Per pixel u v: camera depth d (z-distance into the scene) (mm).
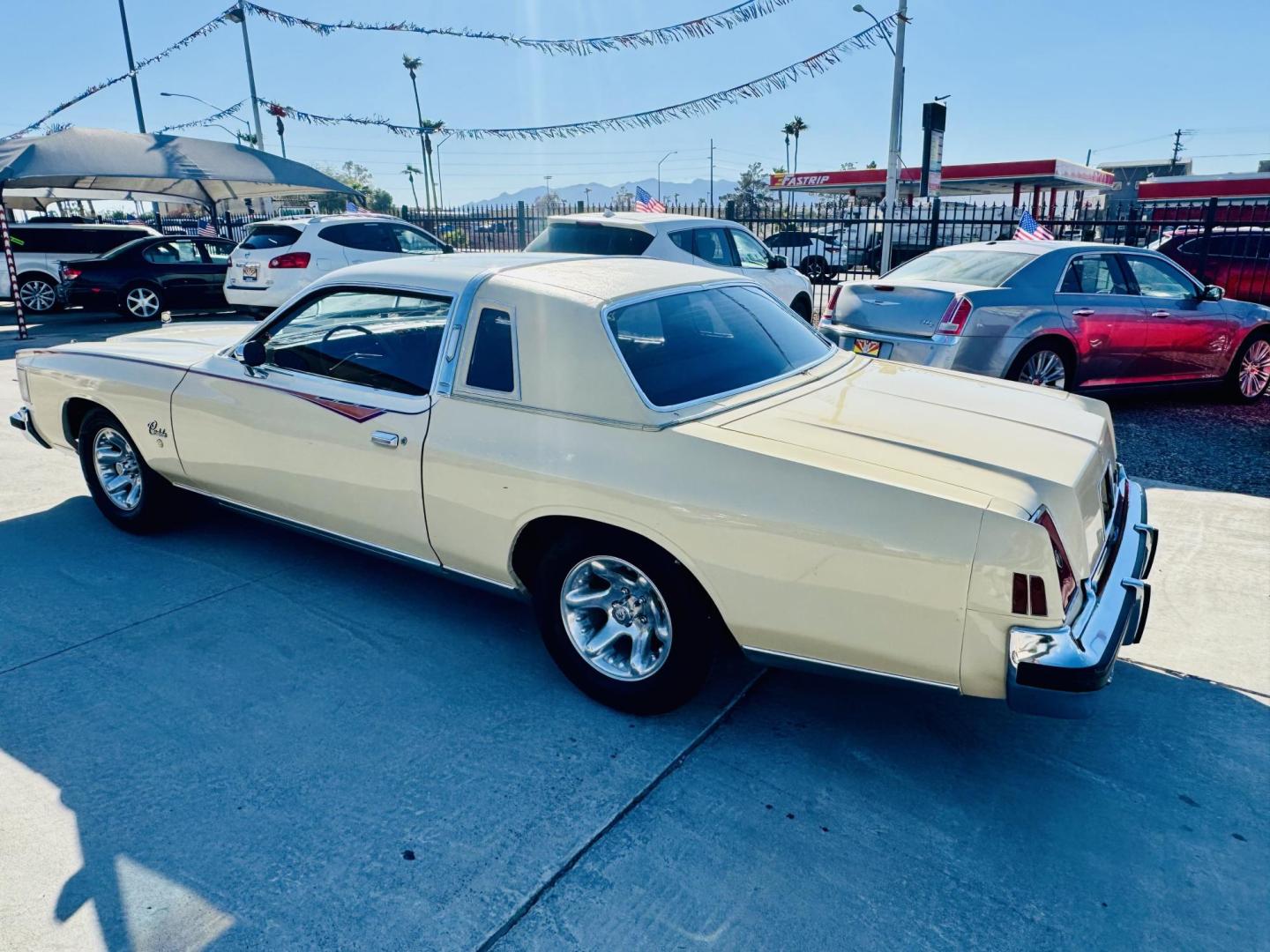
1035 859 2570
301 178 14336
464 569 3545
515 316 3307
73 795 2777
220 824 2660
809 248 22234
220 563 4512
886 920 2344
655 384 3123
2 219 12039
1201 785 2904
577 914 2348
